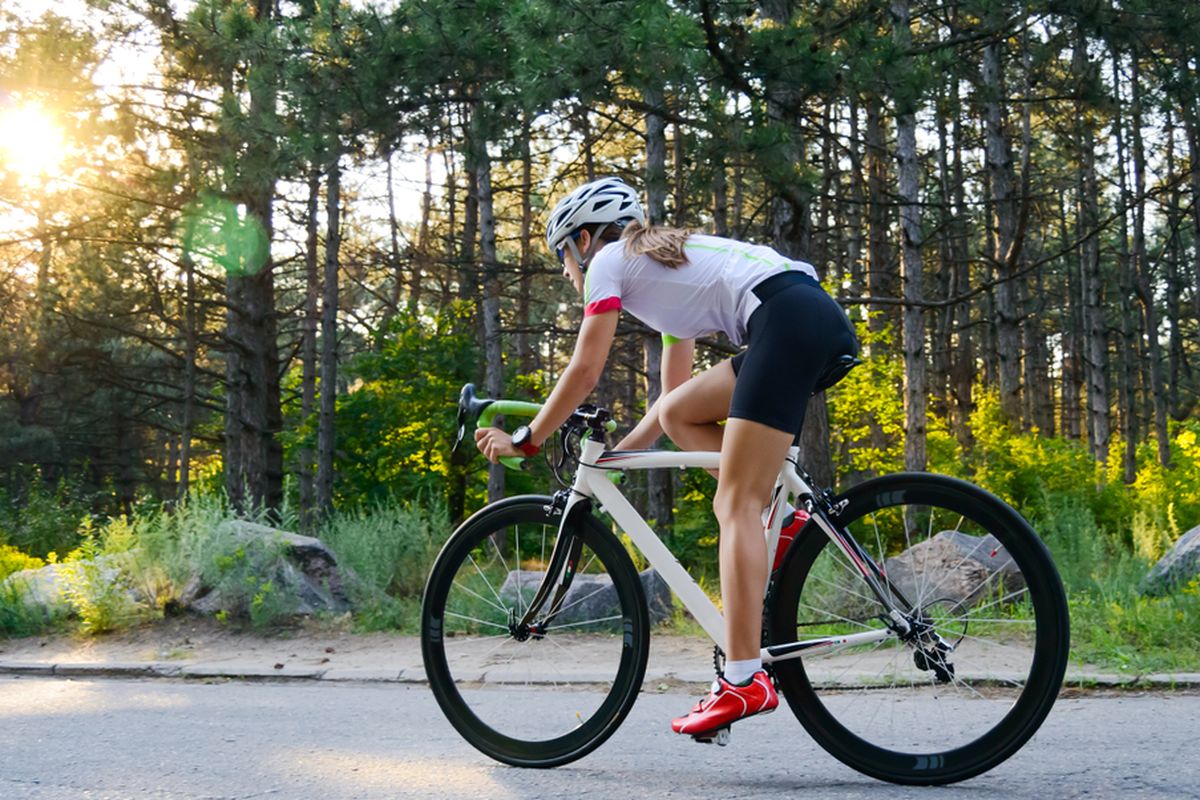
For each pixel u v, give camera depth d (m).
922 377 14.91
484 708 3.33
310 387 21.19
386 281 28.58
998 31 10.69
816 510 3.01
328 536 9.10
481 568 3.44
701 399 3.11
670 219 11.75
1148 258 26.73
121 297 19.41
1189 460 14.79
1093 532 8.16
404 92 10.43
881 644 2.95
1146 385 38.47
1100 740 3.36
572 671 3.28
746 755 3.31
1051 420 35.28
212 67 14.30
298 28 10.62
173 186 15.84
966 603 2.89
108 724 4.00
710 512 15.08
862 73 9.13
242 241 15.38
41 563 11.79
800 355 2.81
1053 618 2.81
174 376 27.72
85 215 17.33
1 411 28.53
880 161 23.95
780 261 2.93
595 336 2.96
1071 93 12.96
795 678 3.03
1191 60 11.84
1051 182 24.47
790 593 3.04
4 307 21.23
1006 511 2.87
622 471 3.20
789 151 9.27
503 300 24.81
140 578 7.25
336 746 3.56
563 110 9.73
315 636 6.82
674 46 8.45
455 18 9.96
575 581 3.29
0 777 3.17
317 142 10.49
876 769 2.94
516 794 2.90
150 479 34.97
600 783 3.00
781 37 9.05
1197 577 6.15
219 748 3.54
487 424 3.26
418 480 16.48
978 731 2.87
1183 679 4.45
